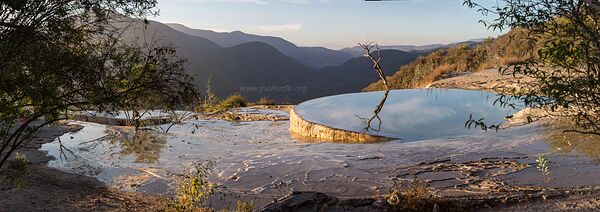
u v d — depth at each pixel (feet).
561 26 9.58
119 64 12.58
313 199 17.44
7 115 12.84
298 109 46.68
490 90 48.26
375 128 37.06
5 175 20.27
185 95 13.23
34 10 12.15
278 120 54.03
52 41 12.54
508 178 21.07
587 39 9.39
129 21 12.87
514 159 24.48
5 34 12.04
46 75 12.20
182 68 13.17
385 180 22.59
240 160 29.27
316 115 43.24
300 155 29.76
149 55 12.76
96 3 12.60
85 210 16.47
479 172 22.62
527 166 22.79
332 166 26.09
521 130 31.60
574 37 9.43
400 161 26.37
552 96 9.89
